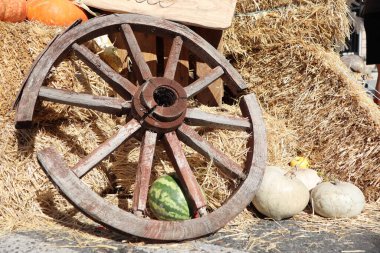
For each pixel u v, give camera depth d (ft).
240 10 10.61
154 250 6.15
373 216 8.20
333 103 9.46
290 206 7.56
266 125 9.15
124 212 6.32
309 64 9.84
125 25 8.04
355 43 28.27
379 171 8.78
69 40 7.50
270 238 6.86
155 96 7.67
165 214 6.91
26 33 7.64
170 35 8.48
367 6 11.99
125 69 9.54
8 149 7.29
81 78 8.05
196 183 6.99
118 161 8.21
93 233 6.72
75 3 9.14
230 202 6.99
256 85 10.73
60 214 7.42
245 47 10.80
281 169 8.37
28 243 6.19
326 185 8.21
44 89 7.09
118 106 7.32
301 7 10.45
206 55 8.48
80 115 8.10
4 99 7.41
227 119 7.88
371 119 8.89
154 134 7.21
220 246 6.43
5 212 7.08
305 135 9.83
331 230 7.38
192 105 9.52
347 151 9.17
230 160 7.48
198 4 9.37
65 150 7.89
